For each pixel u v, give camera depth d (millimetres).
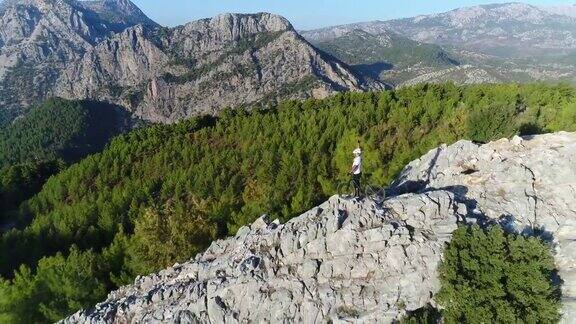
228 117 100062
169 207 61219
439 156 39188
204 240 49094
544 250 25359
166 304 30141
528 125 48906
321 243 28969
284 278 28406
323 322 26844
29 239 65250
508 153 36469
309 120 81188
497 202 31891
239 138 87562
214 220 53438
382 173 52625
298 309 27531
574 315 24312
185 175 75625
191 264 33938
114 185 85188
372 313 26156
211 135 92000
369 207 29938
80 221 67812
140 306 30812
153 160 86188
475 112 49500
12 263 61438
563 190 32438
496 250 25328
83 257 47562
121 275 46531
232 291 28719
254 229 34906
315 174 63000
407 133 68125
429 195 30328
